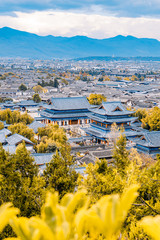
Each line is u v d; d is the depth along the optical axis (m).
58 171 21.95
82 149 58.41
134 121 86.62
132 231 10.34
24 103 130.25
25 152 23.25
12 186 18.80
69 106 95.69
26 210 17.33
